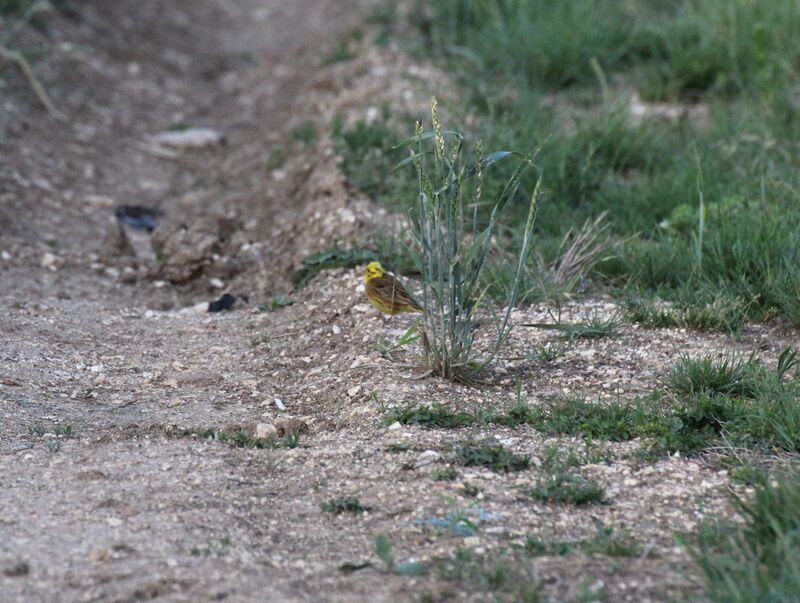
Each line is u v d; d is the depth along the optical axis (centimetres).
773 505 714
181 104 2145
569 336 1086
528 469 829
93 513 753
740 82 1784
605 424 887
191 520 747
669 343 1078
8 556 691
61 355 1100
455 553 703
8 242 1408
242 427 920
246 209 1592
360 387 984
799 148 1539
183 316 1255
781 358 966
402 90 1831
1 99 1825
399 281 1169
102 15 2372
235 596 651
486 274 1214
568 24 1972
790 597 614
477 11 2083
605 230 1370
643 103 1827
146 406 985
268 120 1991
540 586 659
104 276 1382
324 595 655
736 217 1304
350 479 816
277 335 1159
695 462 841
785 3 1919
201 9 2755
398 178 1496
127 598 647
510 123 1623
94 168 1744
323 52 2188
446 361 981
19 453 859
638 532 733
